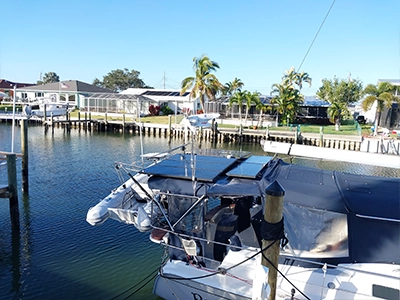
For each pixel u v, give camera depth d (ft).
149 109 158.51
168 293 22.68
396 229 18.26
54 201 46.83
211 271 20.92
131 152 89.56
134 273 29.71
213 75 121.80
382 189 20.80
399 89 104.12
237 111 139.33
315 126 123.03
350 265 18.93
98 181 57.26
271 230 16.94
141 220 23.57
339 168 73.15
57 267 30.37
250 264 20.97
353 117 144.05
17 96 196.75
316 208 19.47
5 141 102.37
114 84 339.36
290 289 19.03
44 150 87.97
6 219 40.98
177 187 21.99
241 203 24.12
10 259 31.55
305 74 179.11
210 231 23.38
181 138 120.26
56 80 370.94
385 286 17.88
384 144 82.48
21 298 26.09
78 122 134.41
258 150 97.60
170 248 22.75
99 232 37.50
